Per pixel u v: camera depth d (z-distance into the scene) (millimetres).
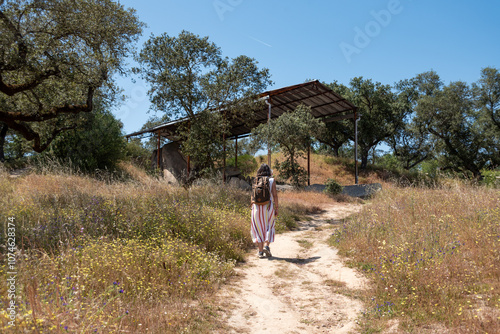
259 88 14664
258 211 5801
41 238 4488
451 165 30875
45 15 9195
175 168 23344
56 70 9695
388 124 33062
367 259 5137
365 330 2992
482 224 5820
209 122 13969
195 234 5934
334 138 35844
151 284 3586
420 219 6645
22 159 22391
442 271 3896
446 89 30297
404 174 30906
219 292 3963
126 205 6691
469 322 2789
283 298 3947
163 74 13125
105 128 20359
